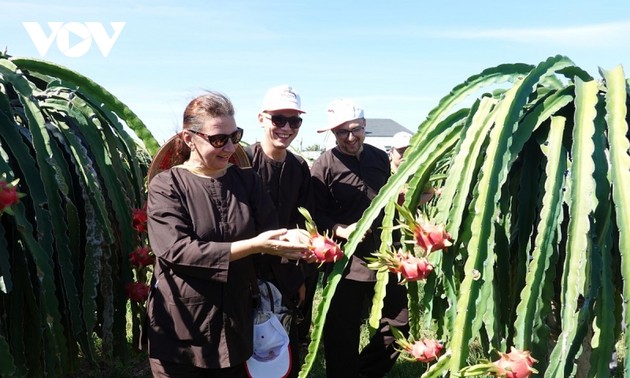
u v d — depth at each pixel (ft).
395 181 4.48
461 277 4.47
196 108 5.32
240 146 6.50
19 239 5.61
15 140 5.65
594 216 3.76
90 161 6.44
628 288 3.40
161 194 5.37
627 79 4.30
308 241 4.54
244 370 5.69
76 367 6.75
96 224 6.27
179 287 5.33
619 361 9.48
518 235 4.29
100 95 7.43
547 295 3.84
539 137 4.19
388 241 4.48
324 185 8.21
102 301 6.87
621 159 3.60
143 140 7.64
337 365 8.32
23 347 5.70
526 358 3.55
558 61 4.28
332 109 8.10
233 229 5.44
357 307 8.20
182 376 5.45
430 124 4.57
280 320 6.08
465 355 3.72
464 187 3.95
